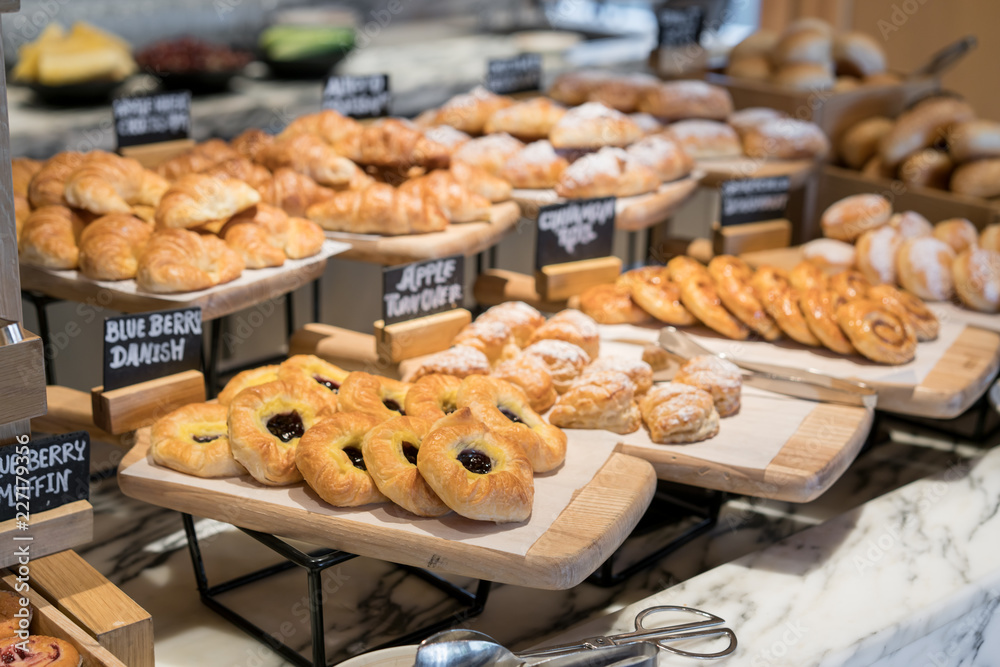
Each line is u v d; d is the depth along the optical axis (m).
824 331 2.05
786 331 2.11
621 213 2.41
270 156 2.36
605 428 1.71
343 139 2.43
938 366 2.02
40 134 2.71
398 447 1.45
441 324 1.96
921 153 2.94
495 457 1.45
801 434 1.73
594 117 2.57
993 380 2.18
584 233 2.29
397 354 1.88
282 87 3.36
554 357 1.84
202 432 1.56
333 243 2.13
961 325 2.25
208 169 2.19
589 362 1.92
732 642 1.37
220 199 1.93
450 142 2.61
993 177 2.74
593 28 4.39
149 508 1.92
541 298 2.27
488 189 2.38
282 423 1.55
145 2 3.26
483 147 2.57
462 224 2.28
